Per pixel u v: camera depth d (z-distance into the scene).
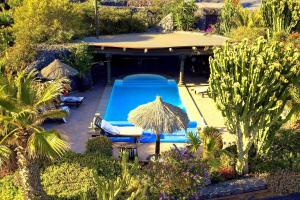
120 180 11.73
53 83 11.16
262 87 12.94
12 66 21.77
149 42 29.64
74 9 30.81
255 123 14.11
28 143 10.29
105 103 23.47
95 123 17.61
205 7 38.72
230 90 13.36
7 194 12.88
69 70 21.28
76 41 28.75
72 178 13.06
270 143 15.41
